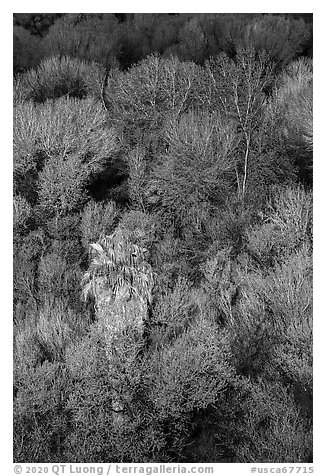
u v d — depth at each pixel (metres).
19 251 14.45
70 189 15.09
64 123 15.66
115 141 16.50
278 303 12.33
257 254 14.09
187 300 12.38
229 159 15.48
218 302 12.95
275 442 10.38
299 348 11.45
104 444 10.56
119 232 11.53
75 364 10.85
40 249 14.80
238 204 15.25
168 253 14.36
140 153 16.30
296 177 15.85
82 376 10.75
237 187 16.14
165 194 15.43
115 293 10.93
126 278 10.99
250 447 10.65
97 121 16.16
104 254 11.15
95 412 10.70
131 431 10.55
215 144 15.45
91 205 15.38
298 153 15.80
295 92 16.61
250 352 11.70
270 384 11.34
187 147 15.05
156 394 10.55
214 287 13.27
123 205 16.42
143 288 11.15
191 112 16.20
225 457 10.87
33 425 10.88
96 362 10.81
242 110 16.53
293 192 14.74
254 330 11.87
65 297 13.61
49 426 10.88
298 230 14.07
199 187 15.27
